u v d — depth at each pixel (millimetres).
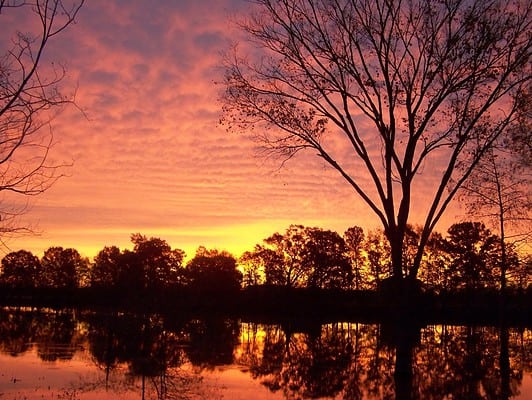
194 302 82500
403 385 20875
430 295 70438
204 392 20719
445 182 21547
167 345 36531
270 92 22625
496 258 53125
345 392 21688
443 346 39500
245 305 91375
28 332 43625
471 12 20203
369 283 93125
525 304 56094
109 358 29125
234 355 32281
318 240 94750
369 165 21969
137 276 89250
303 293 92938
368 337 48656
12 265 115938
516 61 20672
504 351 34625
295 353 34375
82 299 98875
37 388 20734
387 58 21094
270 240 97562
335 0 21266
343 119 22203
